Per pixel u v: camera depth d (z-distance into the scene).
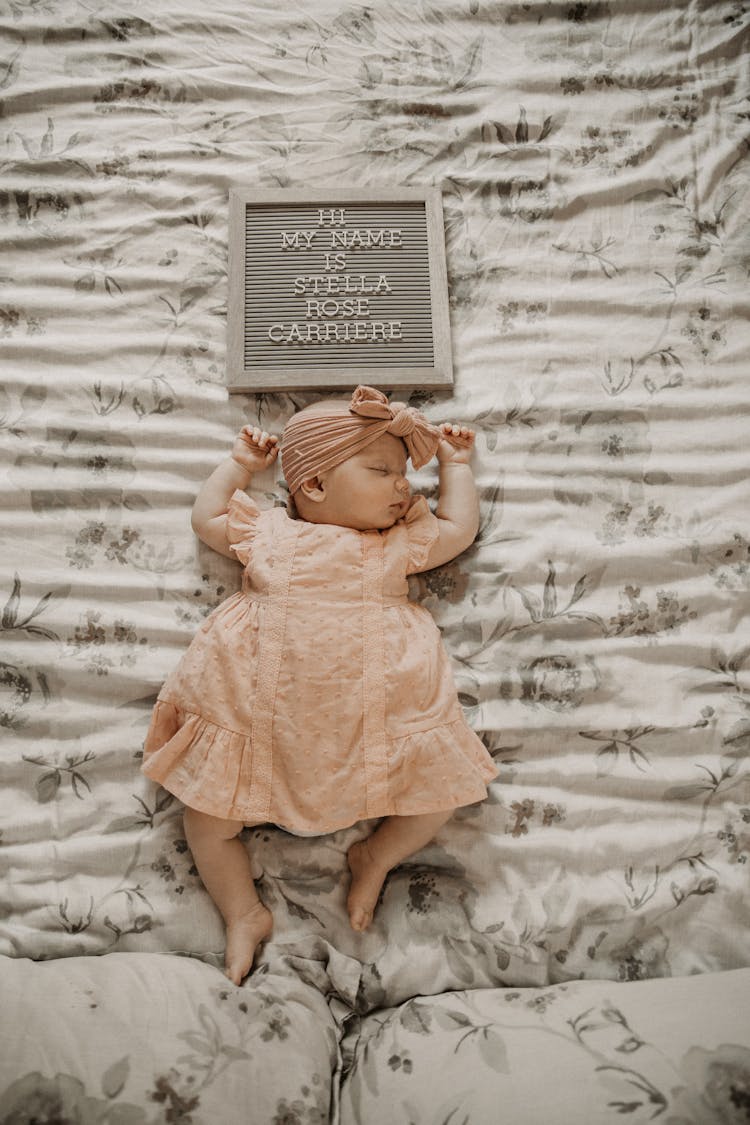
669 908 1.13
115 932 1.11
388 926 1.12
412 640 1.15
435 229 1.46
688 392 1.40
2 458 1.34
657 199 1.50
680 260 1.47
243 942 1.08
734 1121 0.83
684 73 1.57
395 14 1.60
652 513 1.33
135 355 1.40
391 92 1.56
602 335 1.43
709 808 1.19
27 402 1.37
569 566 1.30
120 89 1.55
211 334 1.42
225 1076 0.90
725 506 1.33
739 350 1.42
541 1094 0.86
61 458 1.34
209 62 1.57
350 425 1.18
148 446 1.35
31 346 1.39
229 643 1.13
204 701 1.11
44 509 1.31
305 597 1.13
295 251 1.44
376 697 1.10
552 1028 0.95
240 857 1.13
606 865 1.16
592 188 1.50
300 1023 1.00
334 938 1.13
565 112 1.55
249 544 1.21
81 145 1.51
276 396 1.39
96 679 1.23
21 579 1.27
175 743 1.10
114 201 1.48
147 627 1.26
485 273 1.46
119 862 1.15
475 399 1.39
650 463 1.36
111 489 1.33
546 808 1.19
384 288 1.43
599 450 1.36
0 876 1.14
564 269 1.47
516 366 1.41
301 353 1.39
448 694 1.14
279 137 1.54
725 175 1.52
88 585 1.27
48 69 1.56
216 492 1.28
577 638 1.27
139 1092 0.86
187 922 1.12
